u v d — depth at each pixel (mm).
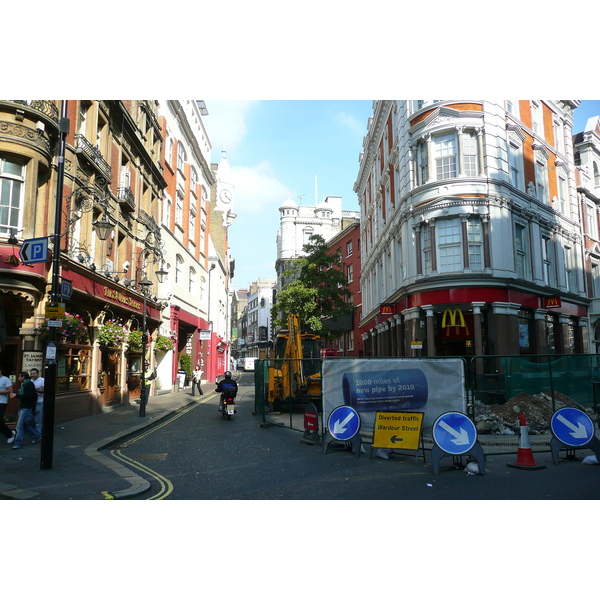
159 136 25281
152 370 24297
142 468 8805
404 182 23375
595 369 14047
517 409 12359
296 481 7691
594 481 7566
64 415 14500
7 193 12562
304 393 16500
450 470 8375
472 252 20875
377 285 31234
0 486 7363
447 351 23203
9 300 12797
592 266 30578
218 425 14570
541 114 26484
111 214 18266
